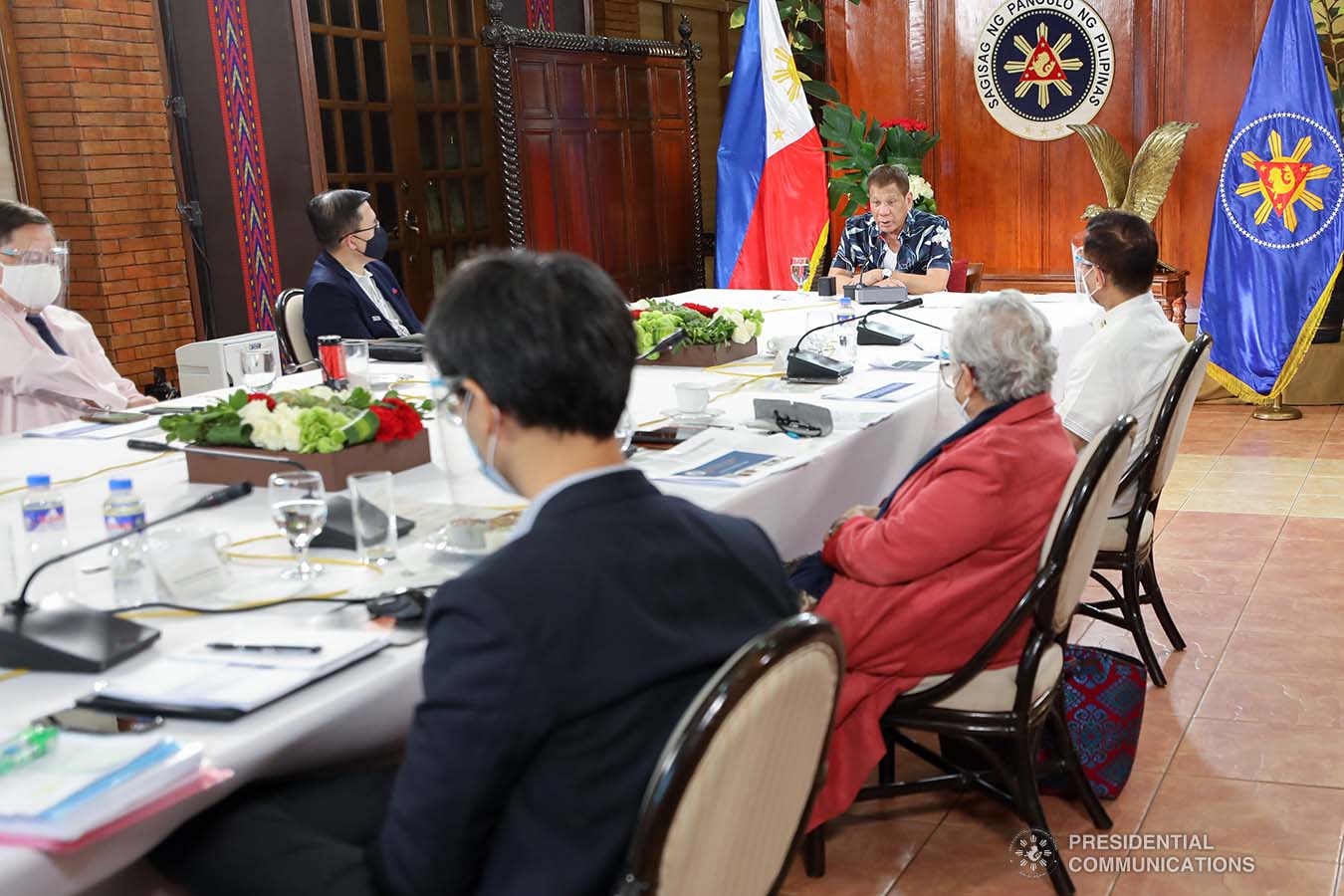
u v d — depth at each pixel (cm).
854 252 579
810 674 129
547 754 120
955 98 748
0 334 340
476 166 805
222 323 662
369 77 725
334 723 145
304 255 650
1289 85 602
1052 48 716
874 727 229
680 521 132
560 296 127
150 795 123
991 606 221
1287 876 239
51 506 195
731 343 381
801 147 720
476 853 122
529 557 121
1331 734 296
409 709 156
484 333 127
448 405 135
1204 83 685
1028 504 216
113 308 622
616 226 817
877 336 408
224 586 183
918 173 738
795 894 240
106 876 124
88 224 611
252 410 249
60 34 593
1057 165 730
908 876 245
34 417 348
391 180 739
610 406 130
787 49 716
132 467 270
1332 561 417
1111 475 217
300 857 138
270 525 219
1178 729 303
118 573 178
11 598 179
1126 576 323
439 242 777
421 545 201
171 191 650
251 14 631
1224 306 629
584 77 785
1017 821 264
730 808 125
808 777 144
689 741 116
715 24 1085
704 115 1077
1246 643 353
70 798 117
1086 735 266
